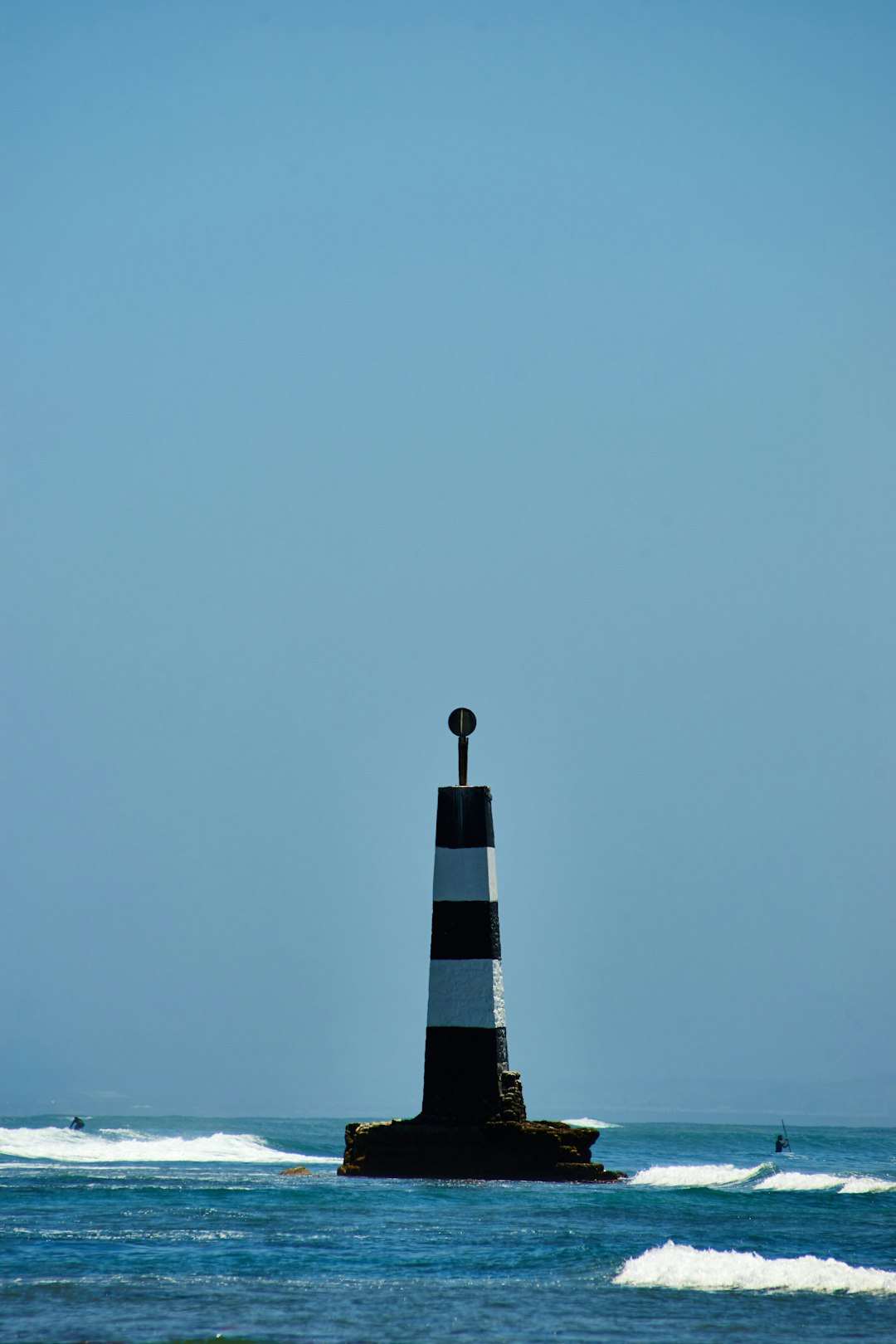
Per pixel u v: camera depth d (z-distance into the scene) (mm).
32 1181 55875
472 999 61094
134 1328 26438
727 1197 52750
